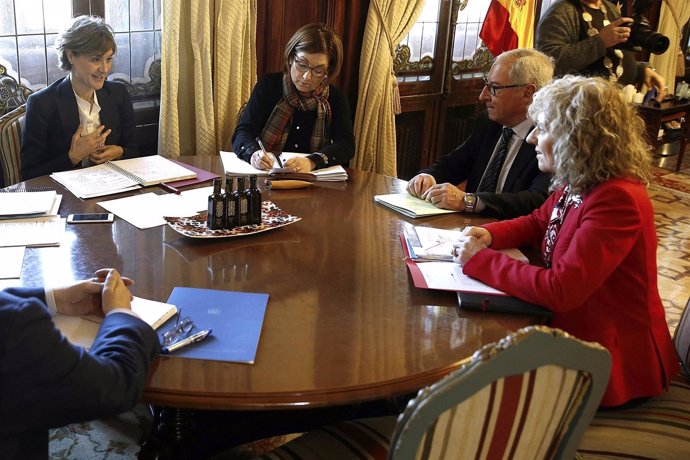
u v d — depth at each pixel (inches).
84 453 90.5
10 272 69.2
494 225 83.1
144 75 140.2
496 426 48.3
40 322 45.1
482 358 44.7
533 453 52.8
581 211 69.9
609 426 68.9
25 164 108.0
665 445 66.8
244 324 62.2
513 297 69.6
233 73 141.3
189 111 142.0
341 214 92.5
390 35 163.5
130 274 71.0
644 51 255.6
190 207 90.1
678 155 263.9
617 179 68.9
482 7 201.8
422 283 71.4
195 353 57.4
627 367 70.7
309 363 57.1
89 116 113.8
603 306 70.4
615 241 66.9
